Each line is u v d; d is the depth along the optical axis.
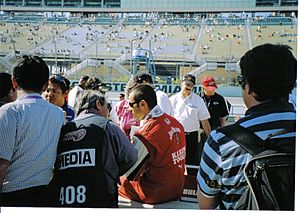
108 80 21.03
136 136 2.37
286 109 1.28
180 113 3.98
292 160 1.20
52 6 31.86
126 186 2.55
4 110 1.72
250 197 1.22
